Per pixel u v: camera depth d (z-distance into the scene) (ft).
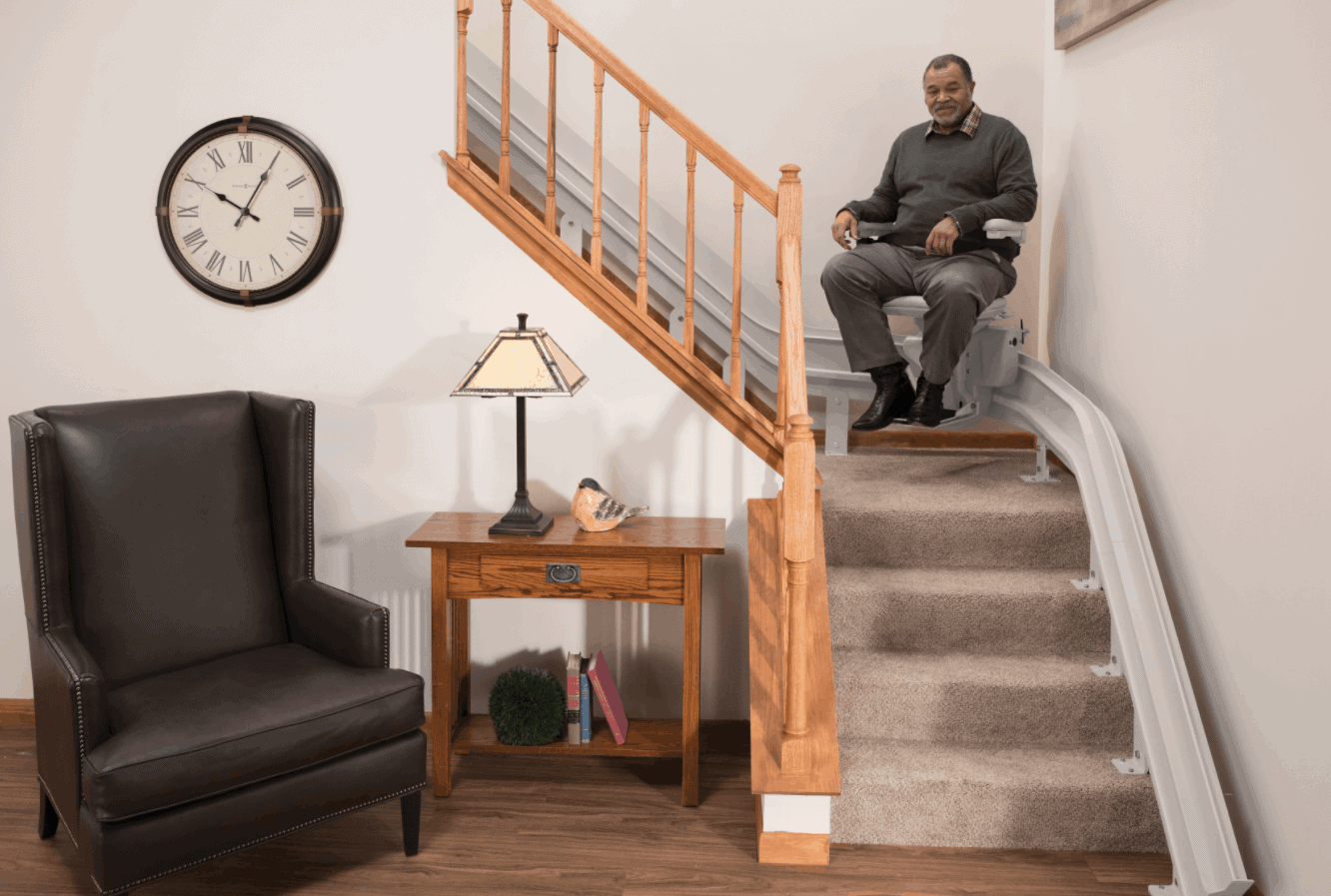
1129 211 8.96
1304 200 6.25
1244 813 7.02
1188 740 7.08
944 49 11.53
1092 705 8.10
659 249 11.57
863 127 11.70
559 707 8.85
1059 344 10.87
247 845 6.74
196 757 6.43
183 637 7.85
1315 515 6.13
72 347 9.59
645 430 9.38
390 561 9.75
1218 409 7.33
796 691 7.29
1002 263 9.80
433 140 9.14
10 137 9.34
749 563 8.68
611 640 9.77
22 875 7.34
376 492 9.69
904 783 7.66
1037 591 8.68
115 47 9.18
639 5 11.68
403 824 7.66
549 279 9.22
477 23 11.67
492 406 9.49
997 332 10.19
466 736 8.96
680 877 7.39
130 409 7.99
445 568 8.43
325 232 9.20
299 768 6.96
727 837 7.98
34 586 7.11
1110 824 7.59
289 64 9.13
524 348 8.20
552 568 8.40
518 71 11.76
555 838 7.96
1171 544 8.11
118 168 9.34
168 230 9.29
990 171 9.97
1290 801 6.42
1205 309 7.53
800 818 7.52
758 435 9.27
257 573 8.35
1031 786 7.58
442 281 9.31
